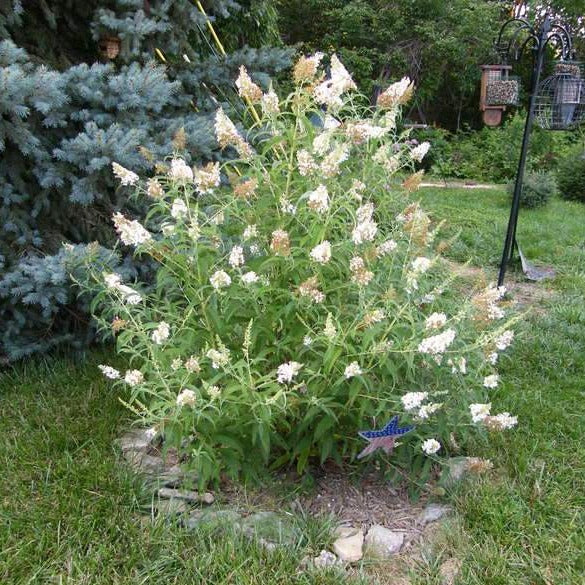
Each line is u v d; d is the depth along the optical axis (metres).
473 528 2.29
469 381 2.52
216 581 2.03
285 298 2.30
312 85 2.38
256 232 2.32
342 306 2.30
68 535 2.18
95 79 3.19
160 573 2.06
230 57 4.12
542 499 2.45
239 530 2.23
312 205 2.10
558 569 2.14
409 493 2.49
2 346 3.31
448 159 12.77
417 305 2.43
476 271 5.72
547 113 5.91
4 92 2.72
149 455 2.67
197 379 2.41
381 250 2.39
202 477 2.31
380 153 2.44
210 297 2.36
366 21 14.75
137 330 2.51
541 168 11.86
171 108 3.88
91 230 3.50
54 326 3.52
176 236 2.67
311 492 2.47
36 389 3.17
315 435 2.23
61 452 2.65
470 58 14.23
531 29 4.75
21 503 2.33
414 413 2.28
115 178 3.29
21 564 2.06
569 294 5.15
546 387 3.43
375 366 2.22
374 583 2.06
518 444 2.80
